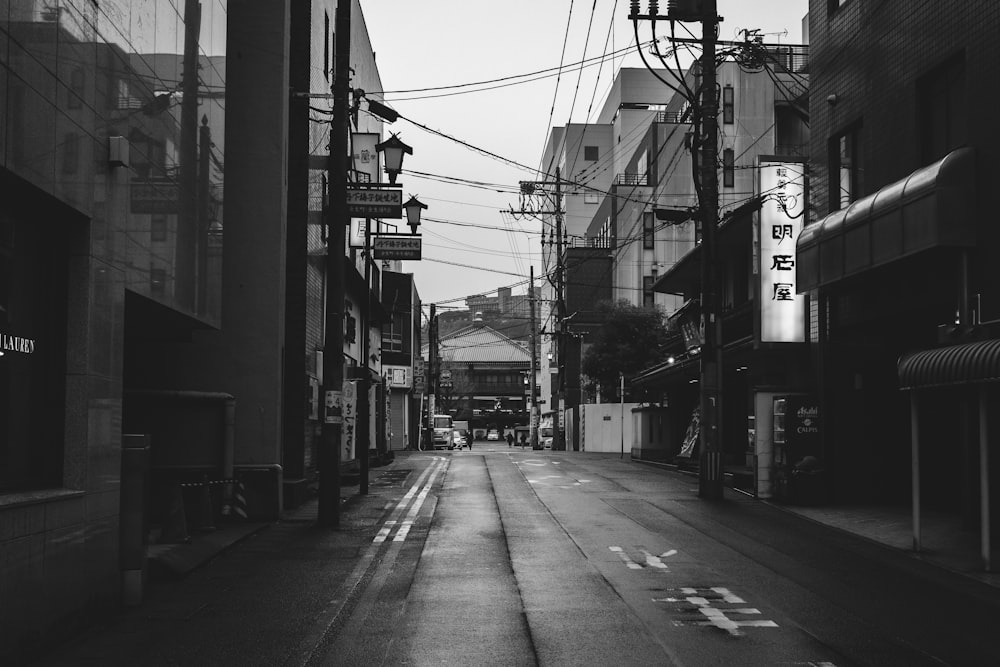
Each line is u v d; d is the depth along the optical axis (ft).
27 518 23.77
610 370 165.37
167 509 41.91
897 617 29.32
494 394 350.84
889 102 57.77
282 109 58.90
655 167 192.34
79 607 27.22
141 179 33.96
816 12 69.56
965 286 47.42
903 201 49.96
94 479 28.40
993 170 45.96
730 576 36.52
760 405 68.08
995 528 45.42
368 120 104.83
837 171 66.64
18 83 23.47
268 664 23.97
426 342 378.32
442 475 90.07
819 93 68.80
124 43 32.14
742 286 97.09
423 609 30.55
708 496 67.00
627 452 173.68
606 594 32.96
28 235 26.48
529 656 24.68
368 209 55.77
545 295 284.20
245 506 53.26
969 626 28.12
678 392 117.70
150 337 50.29
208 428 51.83
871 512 58.03
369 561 40.11
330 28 78.23
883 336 63.41
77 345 27.91
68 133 26.78
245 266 57.47
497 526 51.70
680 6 70.23
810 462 62.64
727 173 156.56
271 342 57.00
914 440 42.98
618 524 52.49
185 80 40.68
